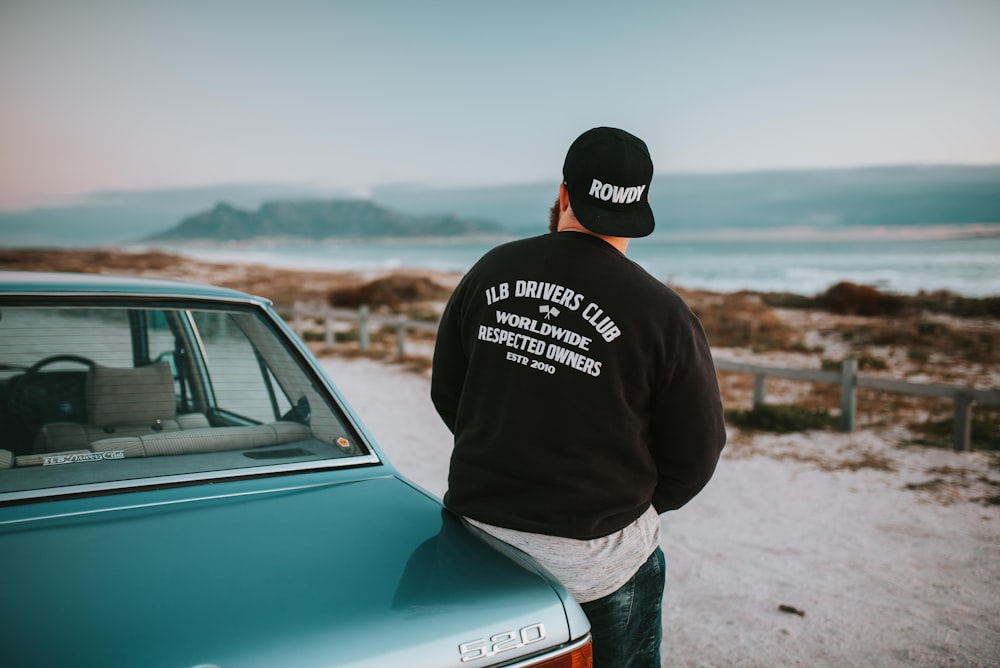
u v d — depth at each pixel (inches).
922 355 590.9
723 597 161.0
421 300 1198.9
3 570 54.1
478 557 62.6
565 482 63.5
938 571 176.9
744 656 133.6
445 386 77.6
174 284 94.3
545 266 66.2
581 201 66.5
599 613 65.4
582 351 62.7
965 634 143.2
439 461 268.5
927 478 265.6
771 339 718.5
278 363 90.9
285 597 53.5
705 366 64.3
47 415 79.1
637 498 65.9
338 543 62.8
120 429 80.3
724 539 200.4
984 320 910.4
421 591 56.2
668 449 66.6
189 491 70.8
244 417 85.1
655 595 69.8
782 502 236.1
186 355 88.5
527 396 64.6
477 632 53.4
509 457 65.3
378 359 565.6
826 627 145.9
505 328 66.6
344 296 1198.9
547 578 60.9
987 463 287.3
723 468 278.8
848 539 200.4
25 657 44.8
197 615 50.3
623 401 62.7
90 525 62.5
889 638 141.3
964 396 303.0
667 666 129.6
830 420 363.6
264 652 47.7
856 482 259.4
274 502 70.4
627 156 65.3
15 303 81.2
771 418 355.9
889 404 420.2
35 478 69.5
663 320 62.4
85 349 83.8
